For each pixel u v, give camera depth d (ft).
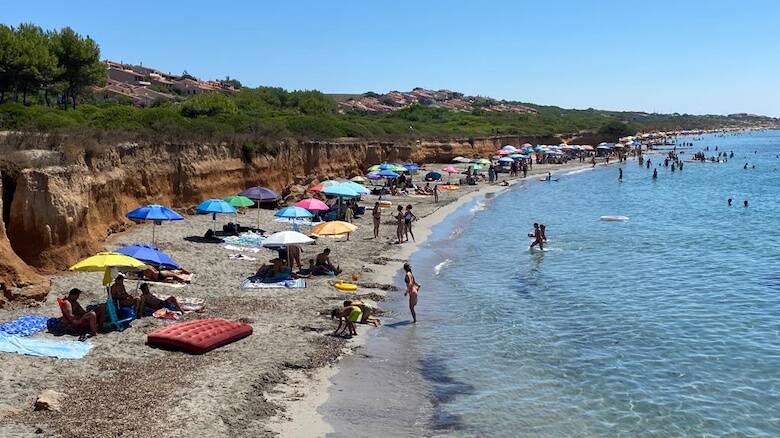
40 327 55.93
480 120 433.48
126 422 40.65
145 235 97.50
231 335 57.36
